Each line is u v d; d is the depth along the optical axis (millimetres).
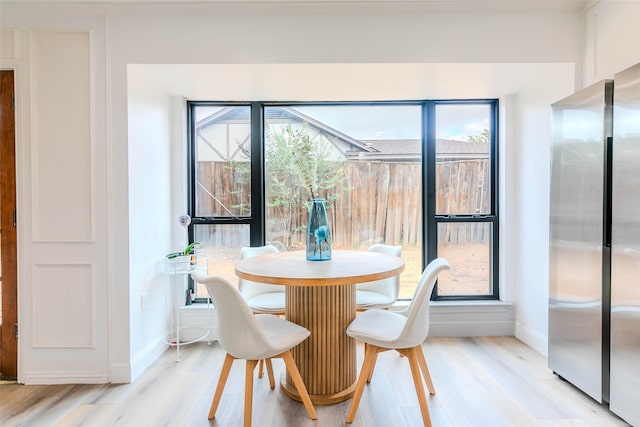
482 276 3186
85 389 2193
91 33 2270
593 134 1896
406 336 1659
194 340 2852
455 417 1847
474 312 2998
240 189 3178
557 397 2031
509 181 3002
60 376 2273
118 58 2287
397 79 2594
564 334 2148
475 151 3174
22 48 2262
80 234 2287
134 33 2289
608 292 1851
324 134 3191
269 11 2305
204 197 3168
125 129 2287
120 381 2271
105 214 2279
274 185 3191
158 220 2715
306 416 1868
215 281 1551
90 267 2287
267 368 2176
